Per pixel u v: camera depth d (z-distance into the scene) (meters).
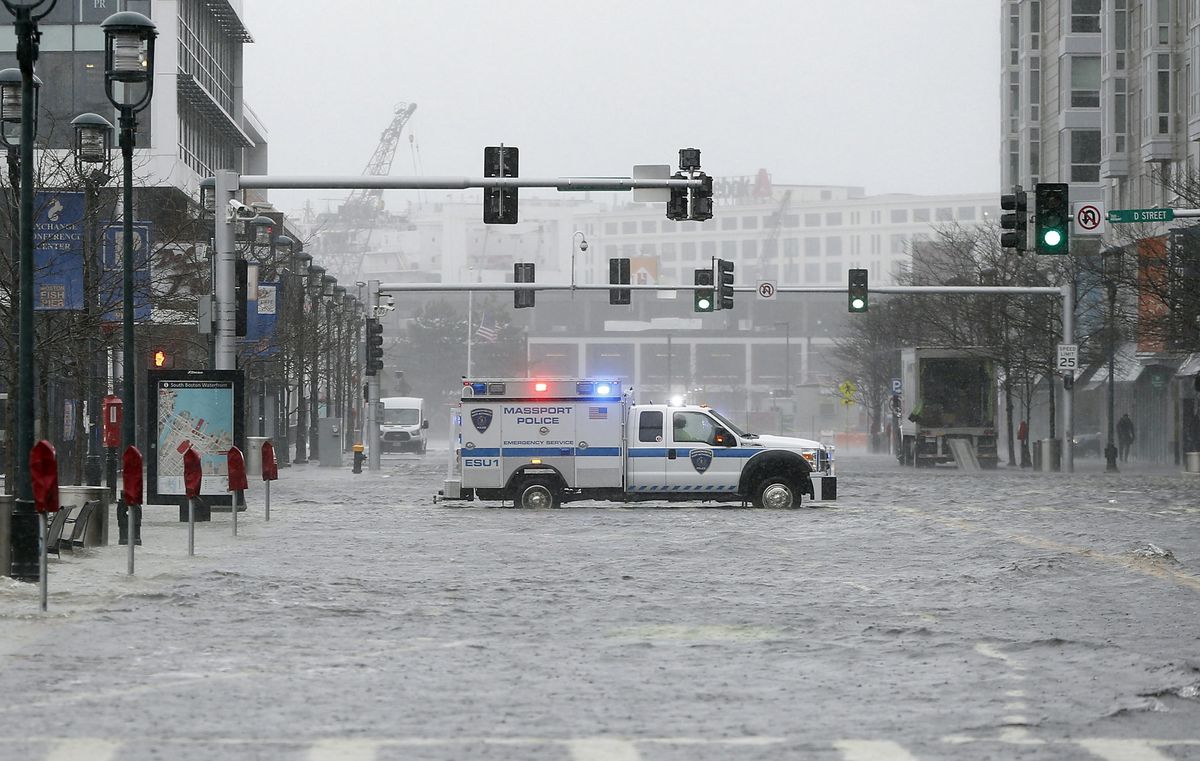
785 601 56.00
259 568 66.94
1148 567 67.62
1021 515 104.06
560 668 40.44
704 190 100.94
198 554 73.81
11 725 32.03
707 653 43.25
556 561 71.31
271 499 125.88
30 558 59.84
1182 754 29.52
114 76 84.75
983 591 59.09
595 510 109.88
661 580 63.16
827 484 110.94
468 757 29.08
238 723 32.47
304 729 31.86
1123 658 42.16
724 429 110.75
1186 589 59.53
